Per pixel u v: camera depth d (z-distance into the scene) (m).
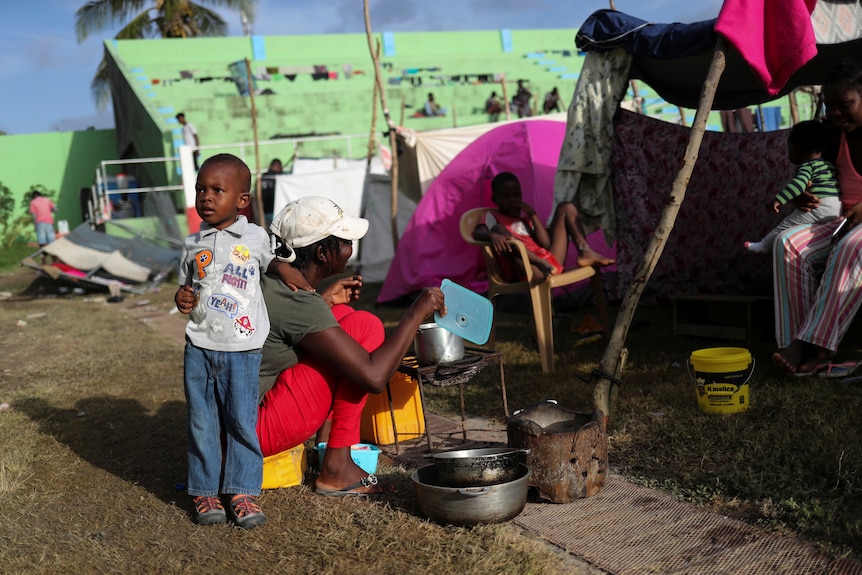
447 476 3.00
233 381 3.10
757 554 2.62
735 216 6.68
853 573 2.44
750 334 5.76
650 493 3.22
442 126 23.02
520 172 8.45
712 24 4.74
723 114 13.34
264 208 14.34
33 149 24.30
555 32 29.14
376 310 8.93
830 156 4.83
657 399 4.41
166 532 3.07
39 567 2.77
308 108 22.16
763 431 3.66
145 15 25.94
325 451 3.46
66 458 4.09
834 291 4.36
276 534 2.99
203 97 22.78
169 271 13.03
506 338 6.70
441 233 8.99
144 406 5.16
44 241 17.84
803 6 4.09
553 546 2.80
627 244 6.39
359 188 12.79
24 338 8.43
